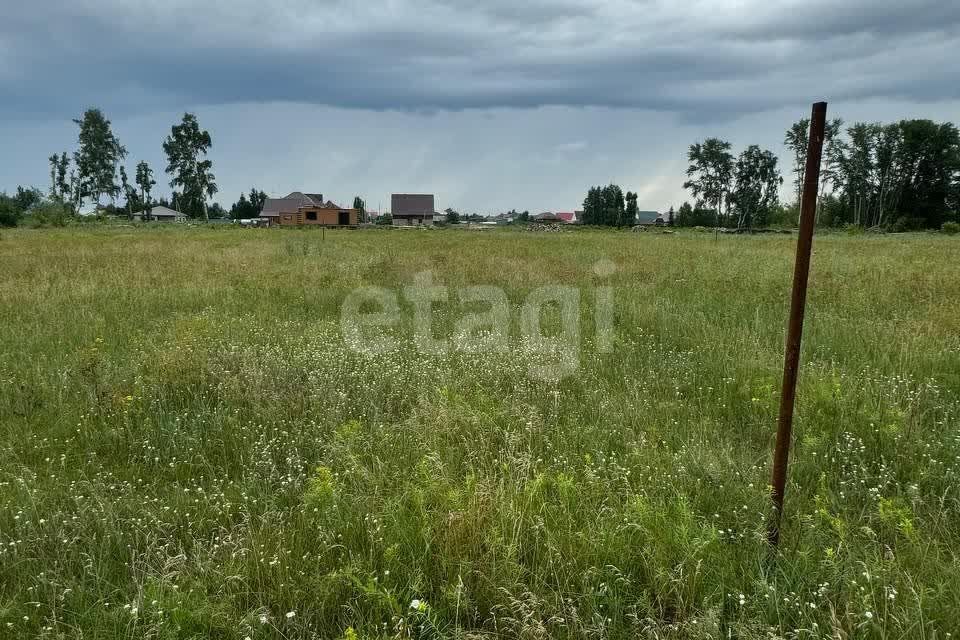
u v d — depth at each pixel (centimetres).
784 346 671
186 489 357
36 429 471
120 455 430
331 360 624
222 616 258
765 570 282
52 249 1952
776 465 301
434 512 317
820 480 356
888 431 412
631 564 290
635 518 312
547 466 394
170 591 272
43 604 268
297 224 6575
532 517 313
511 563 277
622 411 484
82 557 299
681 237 3744
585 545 297
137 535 313
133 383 546
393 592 267
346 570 272
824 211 7750
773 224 8581
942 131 6788
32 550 305
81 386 533
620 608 267
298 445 429
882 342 652
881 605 259
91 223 5959
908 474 379
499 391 543
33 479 371
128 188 9144
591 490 351
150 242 2456
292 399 511
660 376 586
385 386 551
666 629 255
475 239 3119
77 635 249
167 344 673
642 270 1383
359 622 255
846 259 1605
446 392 490
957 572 273
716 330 745
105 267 1392
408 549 298
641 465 384
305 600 269
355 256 1741
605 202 10656
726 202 8500
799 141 7138
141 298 988
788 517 330
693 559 280
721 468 381
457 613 253
